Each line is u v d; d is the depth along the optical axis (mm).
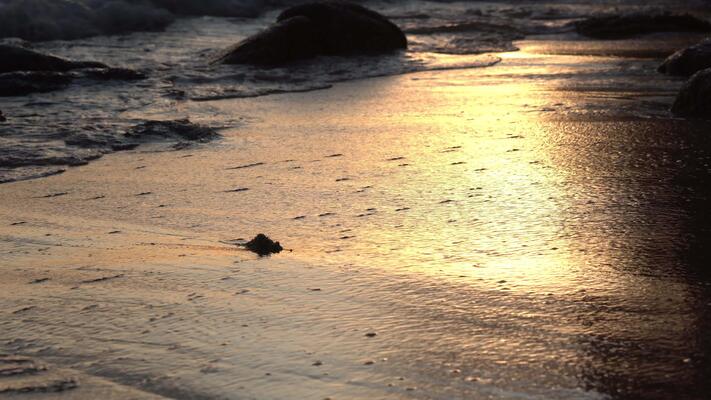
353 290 14484
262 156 25797
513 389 10812
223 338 12484
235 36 60750
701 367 11438
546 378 11117
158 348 12203
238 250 17000
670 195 20578
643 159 24375
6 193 22156
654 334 12523
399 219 18984
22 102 35250
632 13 67062
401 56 50875
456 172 23141
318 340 12352
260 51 47125
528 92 37281
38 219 19734
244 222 19109
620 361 11625
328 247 17094
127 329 12906
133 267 15891
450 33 64688
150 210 20312
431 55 51875
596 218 18719
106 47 53406
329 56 50438
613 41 60812
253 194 21516
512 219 18766
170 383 11094
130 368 11555
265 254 16656
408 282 14867
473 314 13352
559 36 64438
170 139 28531
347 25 51531
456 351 11953
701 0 94750
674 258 16031
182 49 53156
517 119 30766
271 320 13164
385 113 32656
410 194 21047
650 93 36781
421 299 14023
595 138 27312
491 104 34188
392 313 13414
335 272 15453
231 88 39500
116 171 24344
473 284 14727
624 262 15828
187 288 14688
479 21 72312
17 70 41562
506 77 42250
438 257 16328
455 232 17938
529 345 12156
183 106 35000
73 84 39188
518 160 24391
